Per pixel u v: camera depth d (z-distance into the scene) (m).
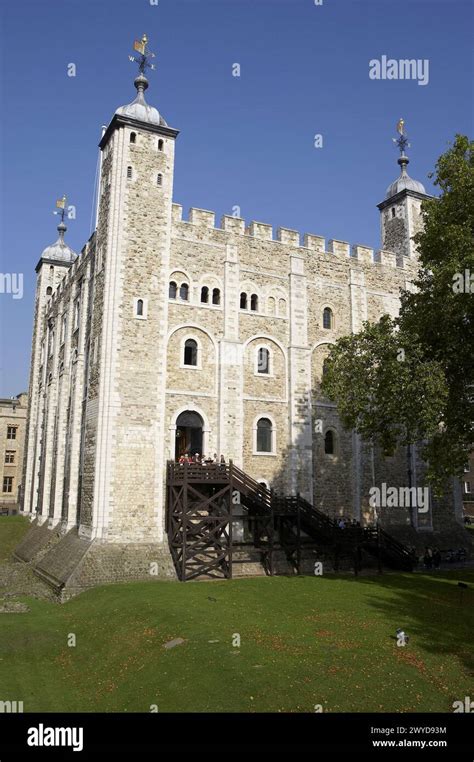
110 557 23.61
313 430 31.52
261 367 30.70
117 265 26.62
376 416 22.86
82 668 16.00
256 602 19.98
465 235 20.08
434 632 16.44
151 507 25.23
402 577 26.08
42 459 41.72
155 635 16.56
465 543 34.62
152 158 28.38
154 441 25.84
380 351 22.28
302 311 32.09
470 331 20.48
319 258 33.47
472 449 21.62
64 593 22.20
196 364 28.66
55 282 51.00
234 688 12.64
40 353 49.53
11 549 37.66
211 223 30.28
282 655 14.23
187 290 29.06
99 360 26.30
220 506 26.78
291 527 28.09
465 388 21.41
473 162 21.97
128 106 28.61
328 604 19.88
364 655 14.33
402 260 36.75
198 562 24.42
